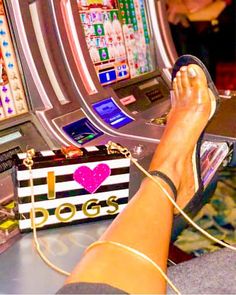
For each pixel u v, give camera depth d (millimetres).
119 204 1114
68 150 1062
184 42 3988
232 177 1758
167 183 1136
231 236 1550
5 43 1455
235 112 1808
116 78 1943
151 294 851
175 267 1129
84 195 1074
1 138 1338
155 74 2156
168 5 3893
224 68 4090
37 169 1019
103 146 1121
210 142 1517
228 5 3914
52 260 959
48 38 1565
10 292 863
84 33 1754
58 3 1608
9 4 1464
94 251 914
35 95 1504
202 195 1342
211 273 1104
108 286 816
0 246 994
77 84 1636
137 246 924
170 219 1041
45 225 1058
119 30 1983
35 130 1448
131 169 1280
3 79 1438
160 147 1256
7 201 1152
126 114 1749
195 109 1367
